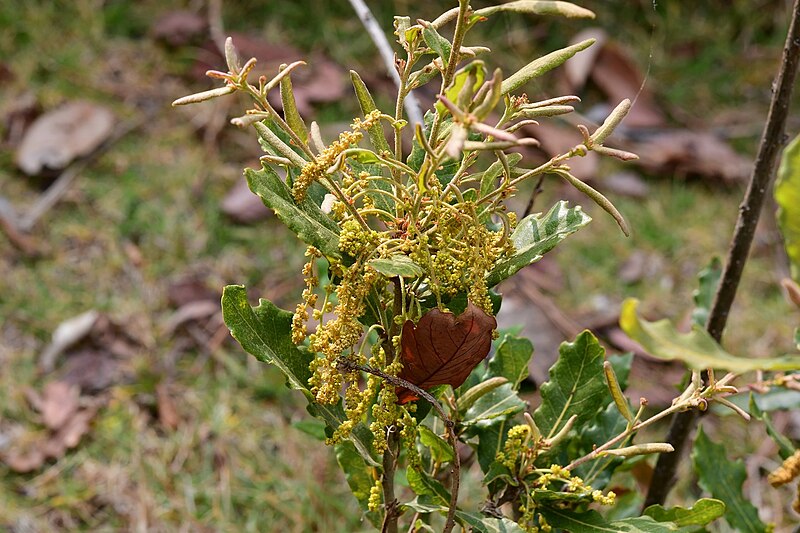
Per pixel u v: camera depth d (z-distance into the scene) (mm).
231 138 1590
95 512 1113
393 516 729
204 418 1206
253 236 1446
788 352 1323
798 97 1773
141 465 1148
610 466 774
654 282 1445
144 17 1782
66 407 1205
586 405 750
